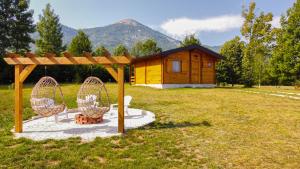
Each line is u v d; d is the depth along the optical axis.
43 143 7.20
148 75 27.77
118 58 8.36
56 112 9.36
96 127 9.22
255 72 38.38
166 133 8.20
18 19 44.03
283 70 32.47
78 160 5.88
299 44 31.11
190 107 13.09
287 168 5.54
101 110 9.35
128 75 40.31
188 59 26.69
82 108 9.20
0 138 7.72
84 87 9.78
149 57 25.77
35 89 9.30
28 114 11.88
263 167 5.59
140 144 7.13
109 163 5.75
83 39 46.22
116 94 18.42
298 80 31.94
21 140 7.43
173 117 10.69
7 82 33.97
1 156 6.13
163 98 16.52
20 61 8.56
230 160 5.95
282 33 35.31
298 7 32.94
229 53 37.72
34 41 46.56
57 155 6.18
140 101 15.45
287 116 10.79
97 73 36.84
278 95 18.77
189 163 5.75
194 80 27.06
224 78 36.97
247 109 12.42
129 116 11.28
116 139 7.60
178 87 25.52
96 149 6.64
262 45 40.84
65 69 36.47
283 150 6.64
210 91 20.25
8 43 42.53
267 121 9.87
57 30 52.84
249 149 6.70
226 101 15.06
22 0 43.97
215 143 7.17
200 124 9.39
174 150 6.54
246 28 41.53
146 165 5.60
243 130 8.56
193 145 6.98
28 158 6.02
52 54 8.53
